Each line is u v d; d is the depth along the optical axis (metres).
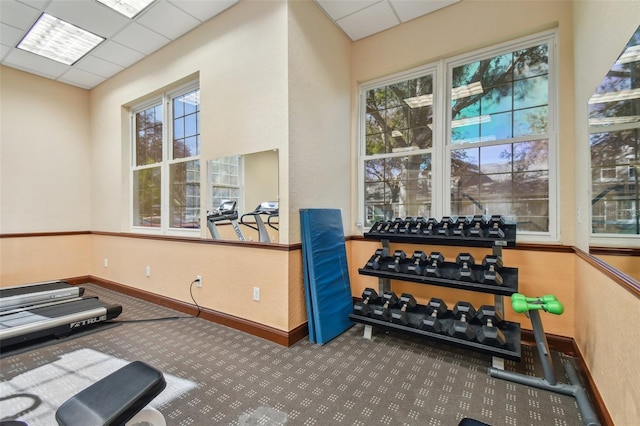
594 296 1.87
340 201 3.43
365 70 3.54
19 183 4.43
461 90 3.07
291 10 2.73
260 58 2.87
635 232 1.29
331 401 1.88
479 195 2.97
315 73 3.02
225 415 1.76
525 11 2.65
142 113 4.47
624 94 1.42
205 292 3.31
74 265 4.90
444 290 3.05
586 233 2.05
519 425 1.68
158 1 3.01
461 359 2.40
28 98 4.49
